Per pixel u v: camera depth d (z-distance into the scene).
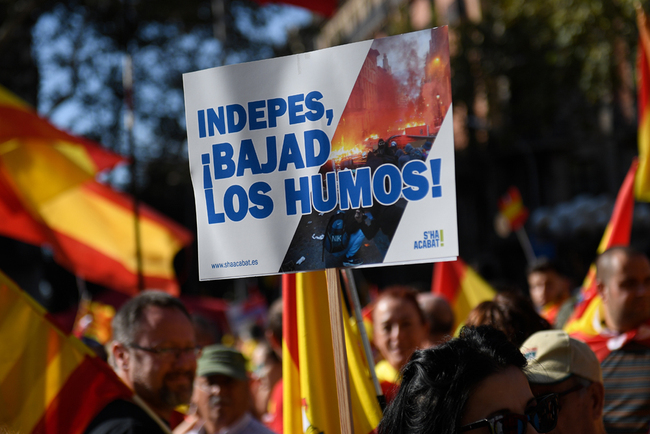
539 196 48.19
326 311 4.34
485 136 46.75
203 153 3.72
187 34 28.33
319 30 29.94
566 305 7.46
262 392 8.35
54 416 4.31
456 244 3.25
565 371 3.73
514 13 30.20
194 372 4.61
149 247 10.65
